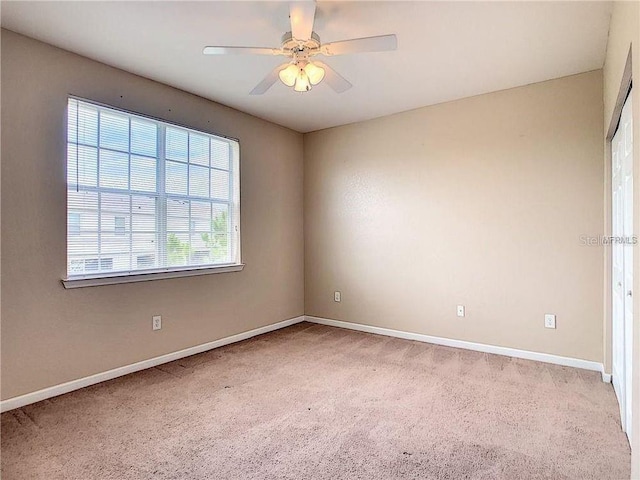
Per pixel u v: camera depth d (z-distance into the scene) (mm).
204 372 3125
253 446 2043
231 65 2963
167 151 3412
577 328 3186
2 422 2293
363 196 4426
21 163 2508
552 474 1800
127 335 3090
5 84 2436
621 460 1901
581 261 3158
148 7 2199
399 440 2096
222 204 3938
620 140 2441
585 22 2348
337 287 4680
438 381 2920
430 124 3914
